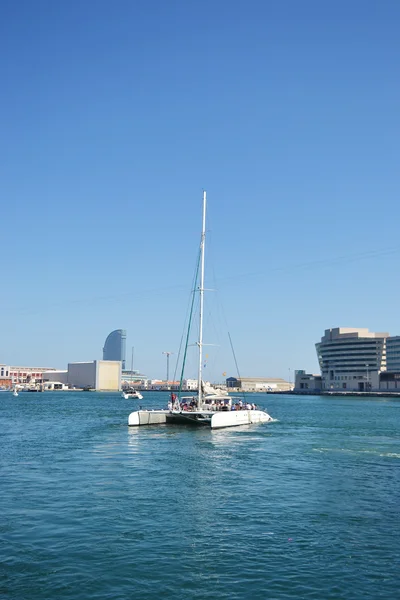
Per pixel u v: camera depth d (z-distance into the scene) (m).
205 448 46.88
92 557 18.72
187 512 24.69
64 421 79.88
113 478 32.62
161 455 42.41
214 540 20.69
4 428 67.44
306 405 169.88
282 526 22.64
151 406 131.62
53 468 36.12
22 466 36.94
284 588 16.38
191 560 18.55
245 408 75.25
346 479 33.00
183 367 73.06
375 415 107.19
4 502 26.41
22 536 20.95
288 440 53.97
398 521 23.55
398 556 19.12
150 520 23.30
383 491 29.61
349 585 16.64
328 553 19.36
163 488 29.81
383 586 16.59
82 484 30.75
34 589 16.11
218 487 30.20
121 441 51.94
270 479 32.75
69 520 23.22
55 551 19.30
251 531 21.89
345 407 154.38
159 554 19.08
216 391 70.25
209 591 16.12
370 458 41.94
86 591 16.00
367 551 19.61
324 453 44.56
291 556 19.03
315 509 25.52
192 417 65.81
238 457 41.62
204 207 67.50
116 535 21.17
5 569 17.61
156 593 15.94
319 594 15.98
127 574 17.28
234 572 17.55
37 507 25.44
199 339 66.94
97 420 82.00
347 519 23.81
